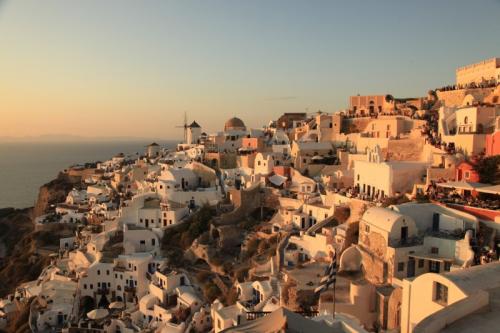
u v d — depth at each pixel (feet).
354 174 283.59
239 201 325.83
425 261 151.53
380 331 134.21
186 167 422.00
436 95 387.34
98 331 247.50
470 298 62.44
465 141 231.50
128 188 472.03
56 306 276.62
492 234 152.15
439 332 55.98
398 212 166.61
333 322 91.71
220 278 265.95
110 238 338.13
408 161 263.08
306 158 357.20
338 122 397.39
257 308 179.83
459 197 182.39
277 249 239.50
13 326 280.10
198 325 222.69
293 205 303.68
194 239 311.68
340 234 218.59
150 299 263.90
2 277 399.03
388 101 424.05
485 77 339.16
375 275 159.84
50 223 443.73
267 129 516.32
